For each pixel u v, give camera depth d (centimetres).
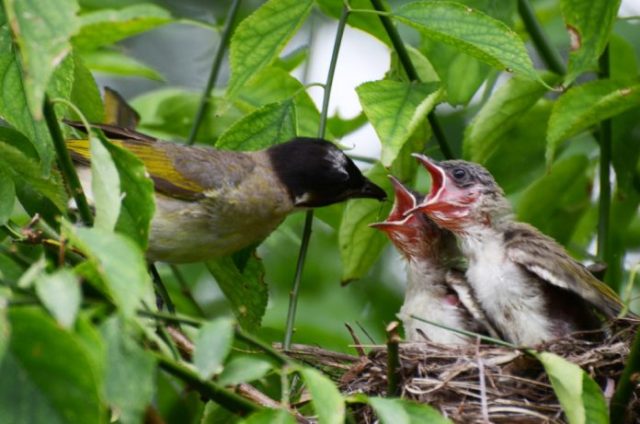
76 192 770
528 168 1259
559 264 1102
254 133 1073
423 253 1238
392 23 1071
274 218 1164
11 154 854
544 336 1094
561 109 1047
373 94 939
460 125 1458
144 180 680
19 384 525
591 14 1021
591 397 796
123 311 559
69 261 791
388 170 1202
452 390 995
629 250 1437
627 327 1048
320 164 1166
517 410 974
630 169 1191
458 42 935
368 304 1463
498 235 1167
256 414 612
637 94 1022
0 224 822
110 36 1215
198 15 1678
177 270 1259
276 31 995
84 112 1123
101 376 533
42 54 630
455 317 1171
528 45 1560
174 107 1322
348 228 1222
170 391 1218
